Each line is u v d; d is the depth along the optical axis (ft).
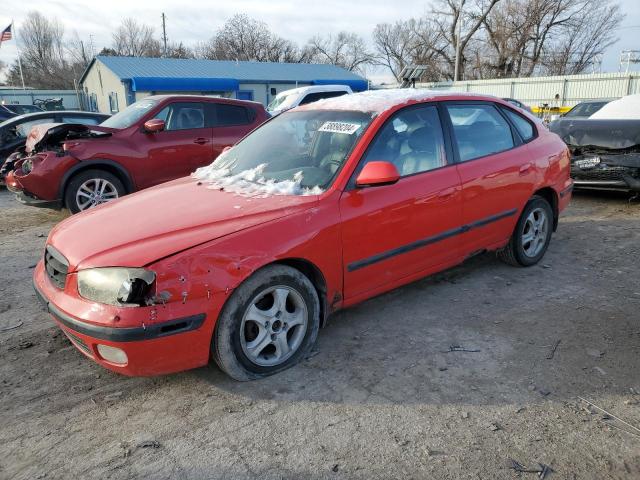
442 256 12.93
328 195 10.55
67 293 9.15
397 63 194.80
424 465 7.60
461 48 159.63
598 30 154.30
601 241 18.57
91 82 124.88
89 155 22.09
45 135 21.91
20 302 14.10
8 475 7.58
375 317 12.62
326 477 7.41
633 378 9.75
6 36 129.59
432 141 12.69
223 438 8.30
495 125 14.56
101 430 8.57
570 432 8.25
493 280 14.89
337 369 10.29
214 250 8.95
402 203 11.50
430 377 9.92
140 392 9.64
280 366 10.14
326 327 12.14
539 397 9.20
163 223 9.77
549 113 89.66
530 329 11.82
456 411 8.86
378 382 9.80
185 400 9.36
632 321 12.10
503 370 10.11
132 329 8.30
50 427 8.66
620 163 22.75
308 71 117.08
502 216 14.24
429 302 13.44
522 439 8.11
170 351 8.71
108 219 10.51
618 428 8.33
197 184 12.46
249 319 9.53
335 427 8.52
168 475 7.52
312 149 12.21
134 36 228.02
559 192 16.21
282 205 10.23
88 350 9.11
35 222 23.97
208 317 8.89
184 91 95.40
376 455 7.83
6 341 11.76
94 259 8.91
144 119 23.95
